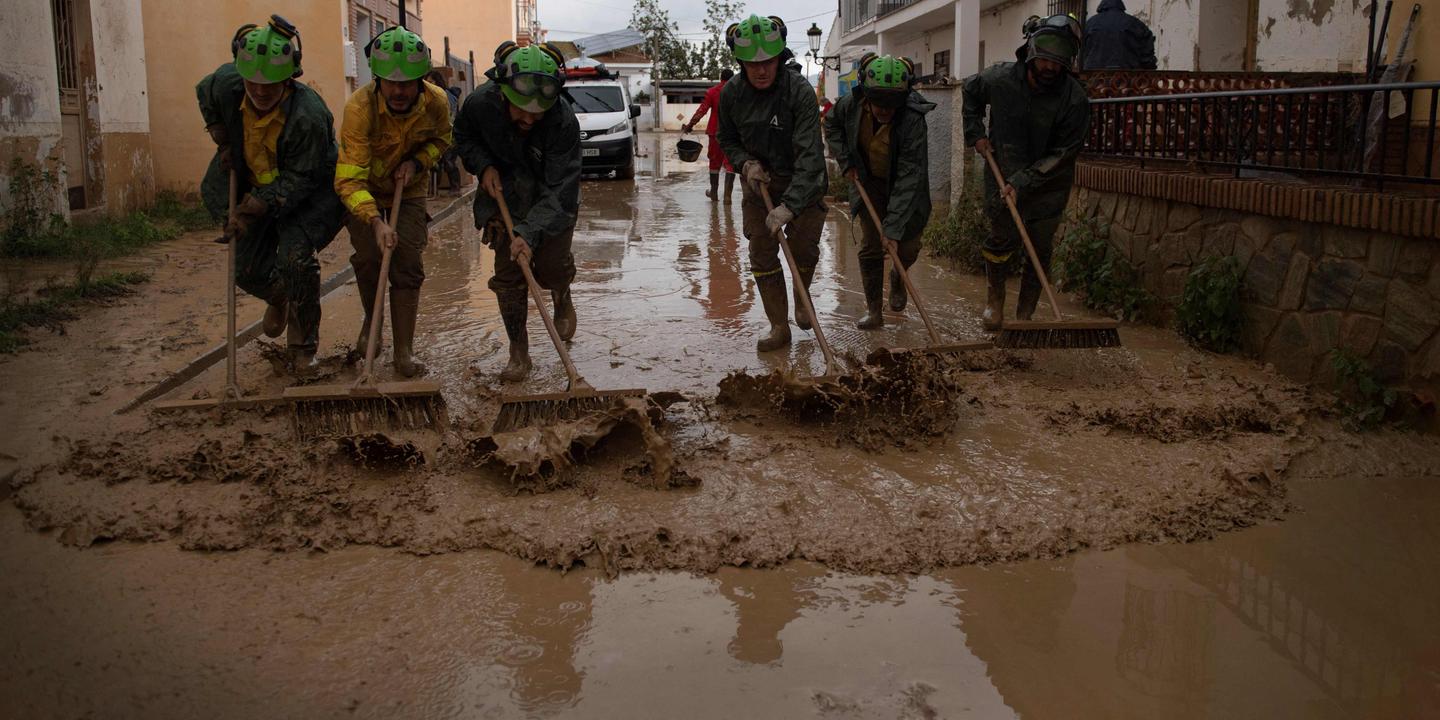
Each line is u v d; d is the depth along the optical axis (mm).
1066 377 5980
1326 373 5551
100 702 2896
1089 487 4438
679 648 3256
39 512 4055
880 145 6684
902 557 3826
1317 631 3412
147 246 10586
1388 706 3014
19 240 9195
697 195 17781
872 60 6402
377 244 5629
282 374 5910
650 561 3795
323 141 5508
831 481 4473
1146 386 5727
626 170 21016
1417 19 8883
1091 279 7875
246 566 3727
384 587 3604
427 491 4289
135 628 3287
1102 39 11242
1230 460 4719
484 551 3895
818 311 7852
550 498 4277
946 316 7676
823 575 3746
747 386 5340
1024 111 6512
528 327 7328
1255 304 6172
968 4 20219
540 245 5801
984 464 4695
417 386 4715
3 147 9312
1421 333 4980
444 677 3072
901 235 6375
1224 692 3070
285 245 5637
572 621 3410
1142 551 3973
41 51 9969
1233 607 3564
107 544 3883
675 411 5324
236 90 5449
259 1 15344
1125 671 3170
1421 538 4090
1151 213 7316
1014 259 7590
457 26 37719
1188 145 7234
